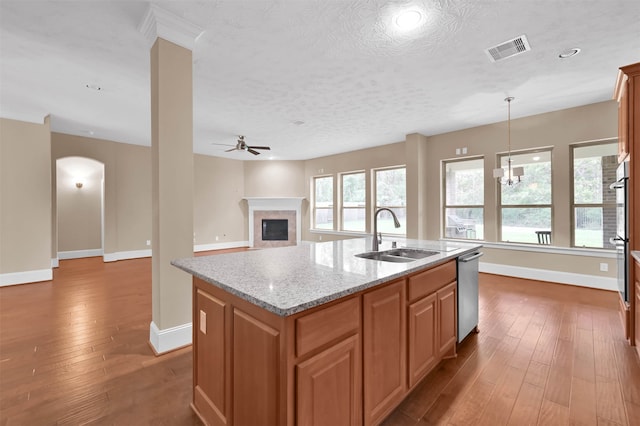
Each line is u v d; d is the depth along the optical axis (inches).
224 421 56.9
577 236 172.2
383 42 103.0
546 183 183.3
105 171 251.0
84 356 92.2
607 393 73.5
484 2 82.9
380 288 60.3
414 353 70.6
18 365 87.1
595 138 162.6
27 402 70.7
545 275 179.3
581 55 112.7
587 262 165.9
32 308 135.5
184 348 97.0
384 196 273.6
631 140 96.4
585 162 170.1
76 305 139.8
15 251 175.9
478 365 87.0
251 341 49.6
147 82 136.9
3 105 165.2
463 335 96.6
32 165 180.2
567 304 138.6
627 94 97.7
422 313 73.7
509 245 192.1
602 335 106.0
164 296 93.5
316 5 84.3
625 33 98.3
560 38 101.3
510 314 126.6
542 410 67.6
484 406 69.2
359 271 63.4
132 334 108.0
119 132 229.9
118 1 82.7
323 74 127.8
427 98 156.3
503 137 195.8
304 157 330.6
